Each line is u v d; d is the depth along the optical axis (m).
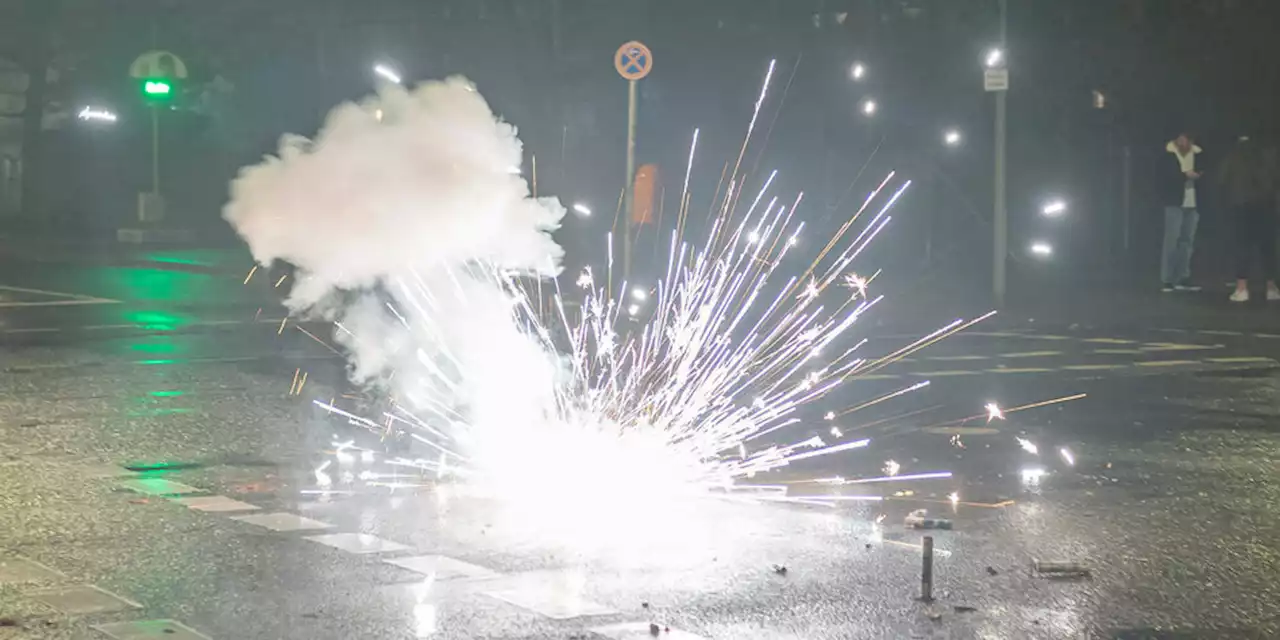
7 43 37.50
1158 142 26.36
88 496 8.27
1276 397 12.55
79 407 11.41
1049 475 9.13
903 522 7.80
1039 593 6.48
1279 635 5.91
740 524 7.70
